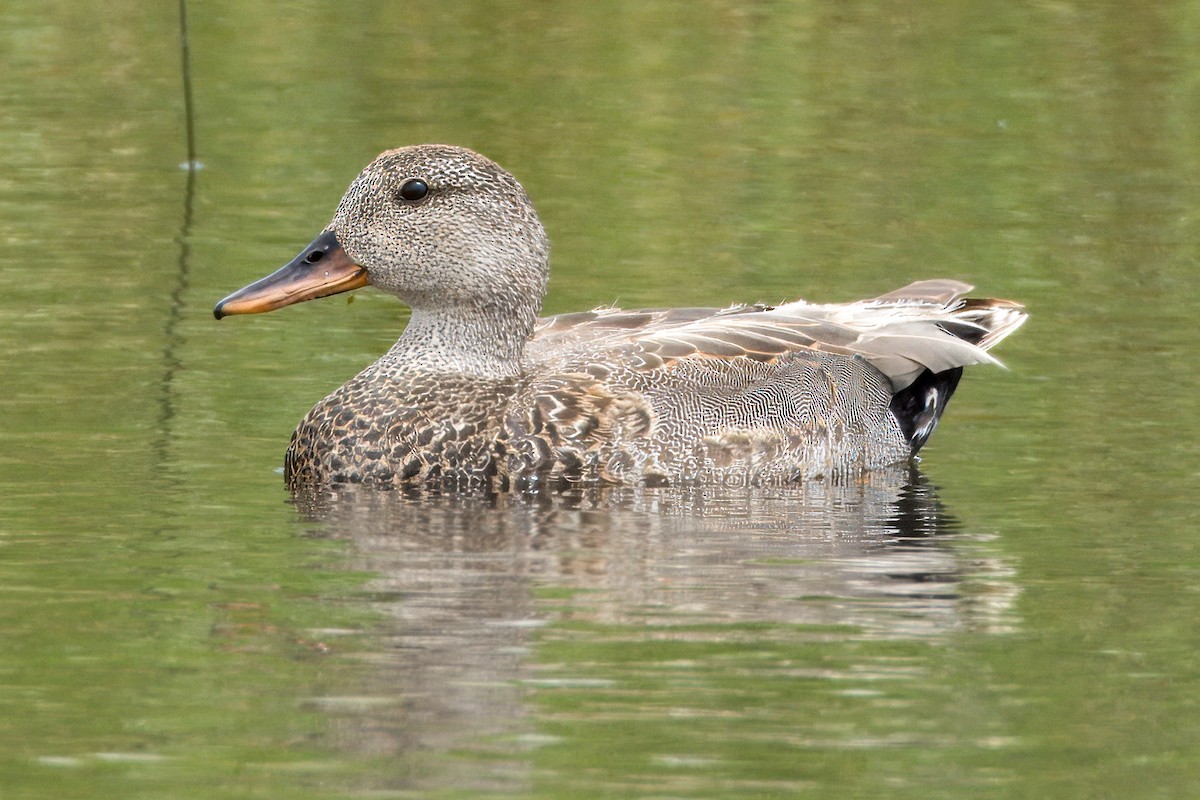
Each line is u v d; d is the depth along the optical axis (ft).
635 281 58.54
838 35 86.94
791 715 28.30
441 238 43.96
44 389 47.85
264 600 33.12
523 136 74.33
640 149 73.36
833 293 58.03
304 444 42.86
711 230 64.23
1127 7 89.76
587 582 34.53
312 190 68.18
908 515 39.99
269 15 88.48
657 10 90.38
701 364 44.39
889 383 46.91
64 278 57.93
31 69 80.74
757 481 43.68
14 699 28.53
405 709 28.30
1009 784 25.99
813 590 34.35
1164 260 61.98
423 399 43.06
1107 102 78.69
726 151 73.20
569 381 43.39
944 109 78.13
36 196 66.69
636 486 42.65
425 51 84.58
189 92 70.79
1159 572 35.55
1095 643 31.55
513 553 36.40
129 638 31.09
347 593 33.55
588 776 26.16
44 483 40.60
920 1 90.84
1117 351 52.85
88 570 34.73
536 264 44.65
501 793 25.55
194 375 49.75
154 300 56.18
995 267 60.90
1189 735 27.71
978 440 45.83
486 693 28.94
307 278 44.47
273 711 28.14
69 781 25.84
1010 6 90.12
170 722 27.73
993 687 29.48
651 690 29.22
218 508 39.34
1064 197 68.64
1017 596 34.06
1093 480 42.37
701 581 34.71
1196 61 83.25
